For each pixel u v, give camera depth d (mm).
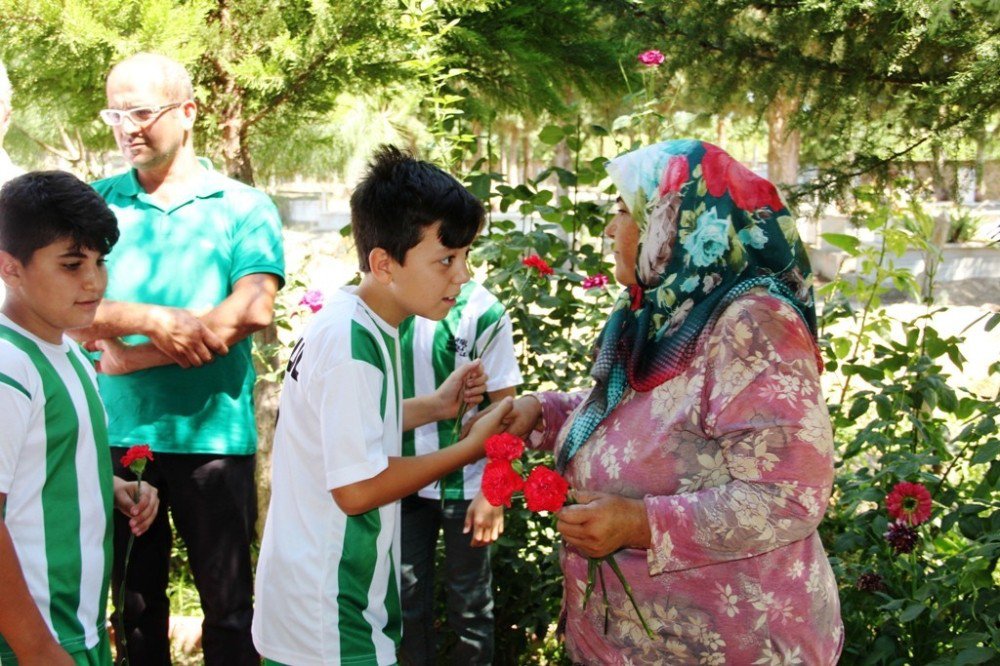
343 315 1893
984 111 4145
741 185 1777
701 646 1794
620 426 1877
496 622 3373
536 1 4488
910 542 2631
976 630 2605
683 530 1679
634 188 1863
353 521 1924
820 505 1675
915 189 4629
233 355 2865
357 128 4793
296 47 3305
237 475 2865
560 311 3643
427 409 2256
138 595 2852
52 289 1944
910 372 3188
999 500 2998
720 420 1695
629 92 4391
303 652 1918
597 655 1931
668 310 1827
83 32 2990
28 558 1907
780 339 1695
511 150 14500
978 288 12023
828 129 4633
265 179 5289
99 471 2090
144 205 2869
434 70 3707
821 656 1816
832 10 4254
